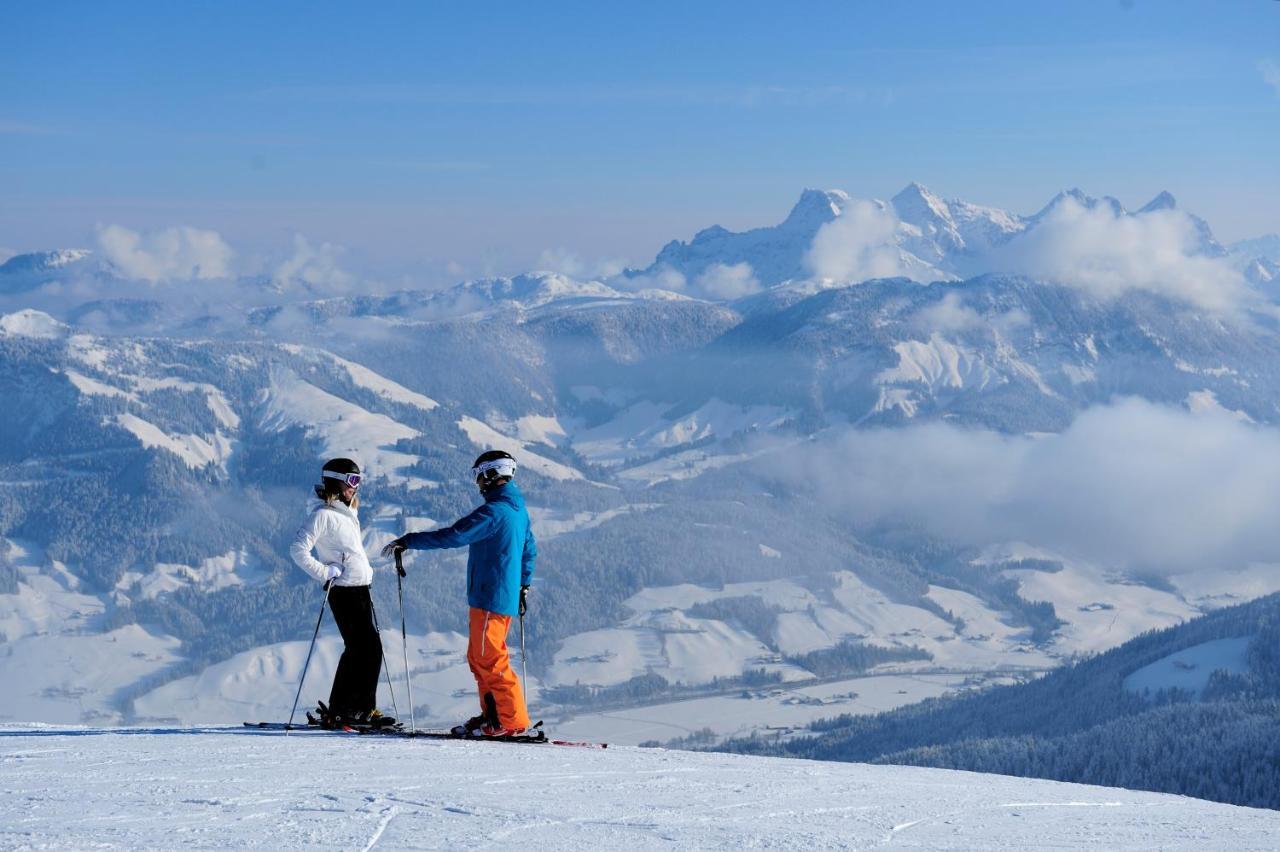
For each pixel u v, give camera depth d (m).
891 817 5.66
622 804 5.61
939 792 6.94
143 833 4.39
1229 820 6.03
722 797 6.08
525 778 6.39
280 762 6.66
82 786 5.61
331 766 6.54
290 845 4.26
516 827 4.82
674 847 4.55
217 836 4.38
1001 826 5.50
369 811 5.04
